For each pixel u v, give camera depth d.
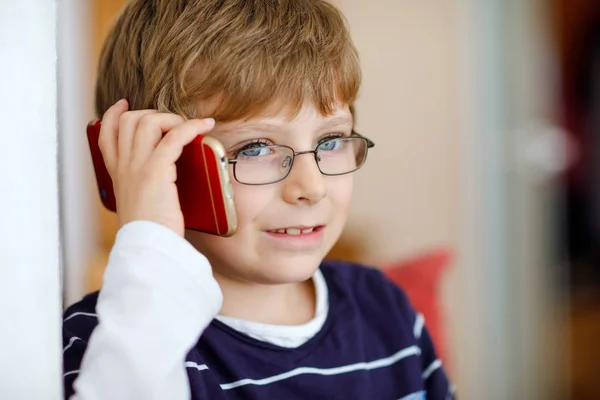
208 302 0.62
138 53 0.78
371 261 1.79
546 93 2.04
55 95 0.58
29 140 0.54
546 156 2.04
